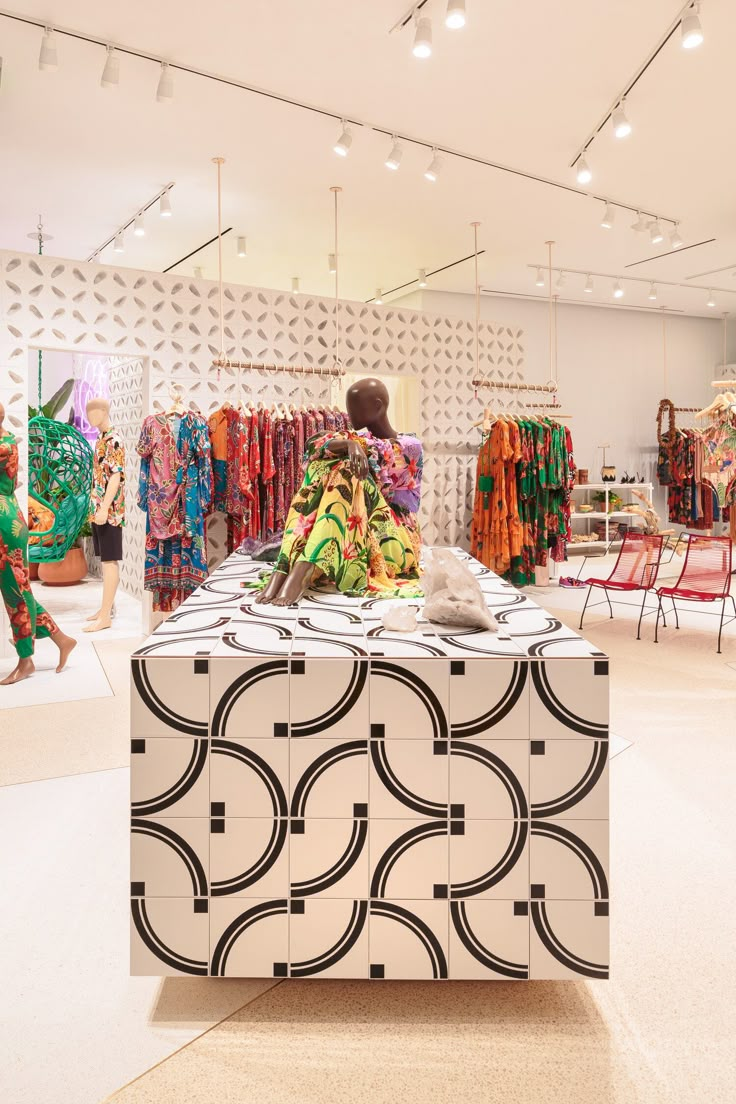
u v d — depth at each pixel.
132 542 7.18
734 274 8.66
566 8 3.68
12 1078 1.50
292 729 1.64
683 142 5.20
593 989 1.77
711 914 2.06
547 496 7.09
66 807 2.77
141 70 4.18
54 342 5.15
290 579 2.28
